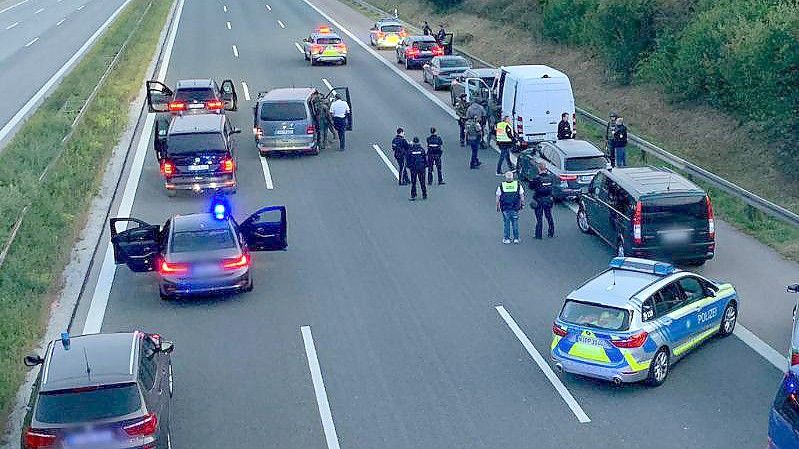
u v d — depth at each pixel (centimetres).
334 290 1817
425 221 2241
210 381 1452
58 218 2205
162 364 1280
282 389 1420
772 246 2019
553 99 2772
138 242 1830
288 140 2822
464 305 1727
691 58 3016
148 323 1680
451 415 1327
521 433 1271
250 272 1805
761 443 1232
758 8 2895
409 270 1919
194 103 3225
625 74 3534
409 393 1396
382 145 3006
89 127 3120
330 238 2125
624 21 3472
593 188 2092
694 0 3397
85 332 1639
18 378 1459
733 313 1589
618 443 1238
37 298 1753
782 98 2578
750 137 2684
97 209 2364
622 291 1412
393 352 1537
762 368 1456
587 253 2009
